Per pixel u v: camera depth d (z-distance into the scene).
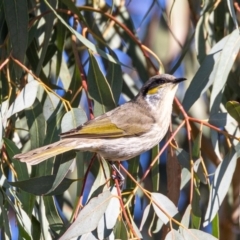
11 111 9.91
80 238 9.12
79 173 10.35
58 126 10.30
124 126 10.29
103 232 9.11
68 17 11.93
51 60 12.08
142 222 9.49
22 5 10.62
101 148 9.99
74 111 9.95
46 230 10.40
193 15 13.80
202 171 10.26
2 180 10.14
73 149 9.70
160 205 9.47
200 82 10.62
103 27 13.14
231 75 11.85
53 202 10.08
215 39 12.48
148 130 10.57
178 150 10.40
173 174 10.98
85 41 10.13
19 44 10.61
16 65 10.62
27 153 9.08
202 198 13.63
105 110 10.50
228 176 9.98
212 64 10.66
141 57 13.16
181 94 13.94
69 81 12.12
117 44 13.32
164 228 10.85
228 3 10.52
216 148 10.70
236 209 14.02
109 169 10.41
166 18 13.80
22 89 10.09
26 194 10.06
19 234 9.88
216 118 10.20
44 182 9.52
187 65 13.91
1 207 9.97
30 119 10.40
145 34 14.52
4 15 11.34
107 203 8.83
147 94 11.14
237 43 10.35
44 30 11.85
